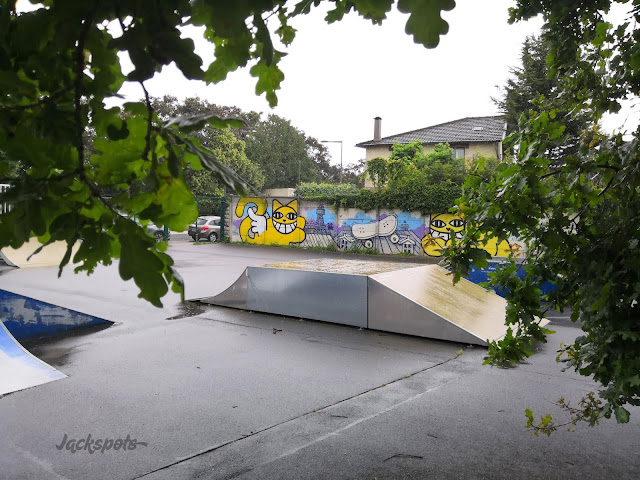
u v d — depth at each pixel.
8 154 1.04
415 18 1.02
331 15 1.62
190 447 4.46
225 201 30.73
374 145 38.75
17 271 15.87
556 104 3.42
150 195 1.08
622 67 2.94
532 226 2.66
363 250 25.91
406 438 4.69
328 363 6.96
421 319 8.25
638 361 2.30
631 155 2.44
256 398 5.65
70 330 8.72
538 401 5.59
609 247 2.49
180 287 1.04
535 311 3.23
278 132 67.75
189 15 1.05
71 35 1.01
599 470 4.12
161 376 6.35
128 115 1.08
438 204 24.03
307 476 4.00
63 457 4.24
